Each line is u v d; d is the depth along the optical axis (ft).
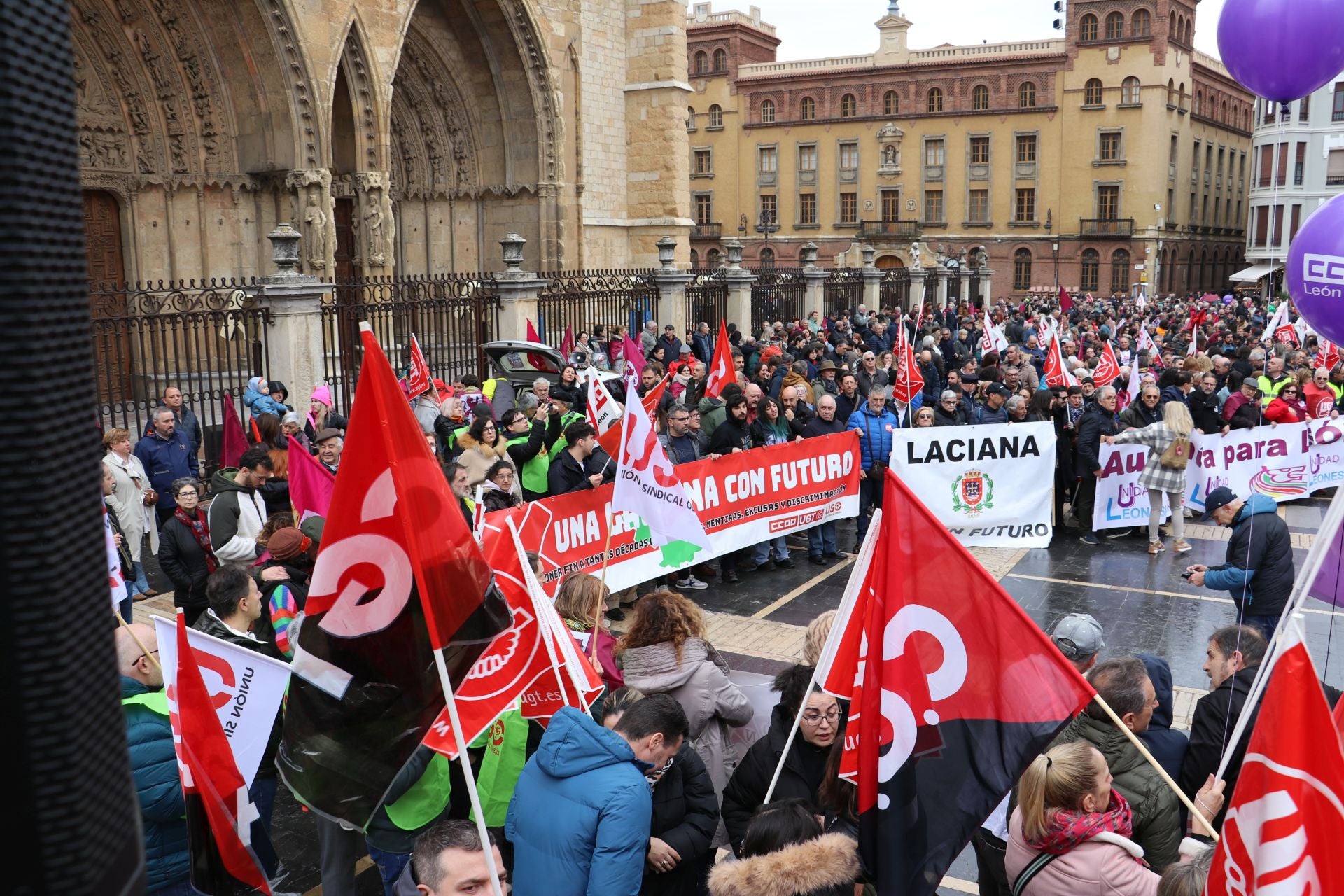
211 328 69.10
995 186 244.01
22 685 3.32
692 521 22.91
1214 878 10.48
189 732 13.16
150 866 14.60
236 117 70.64
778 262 266.36
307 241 71.61
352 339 55.42
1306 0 18.83
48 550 3.34
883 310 121.90
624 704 15.67
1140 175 230.27
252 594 18.70
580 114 98.73
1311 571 12.31
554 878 12.45
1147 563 41.24
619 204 109.09
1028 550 43.19
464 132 95.96
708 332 79.41
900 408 48.83
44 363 3.35
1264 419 48.37
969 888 19.62
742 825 15.44
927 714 12.40
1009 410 44.45
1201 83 249.75
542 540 30.01
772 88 261.24
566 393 48.34
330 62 71.67
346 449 11.70
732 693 17.13
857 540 43.04
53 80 3.49
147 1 65.67
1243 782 10.16
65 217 3.52
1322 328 18.63
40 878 3.36
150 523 35.27
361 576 11.97
